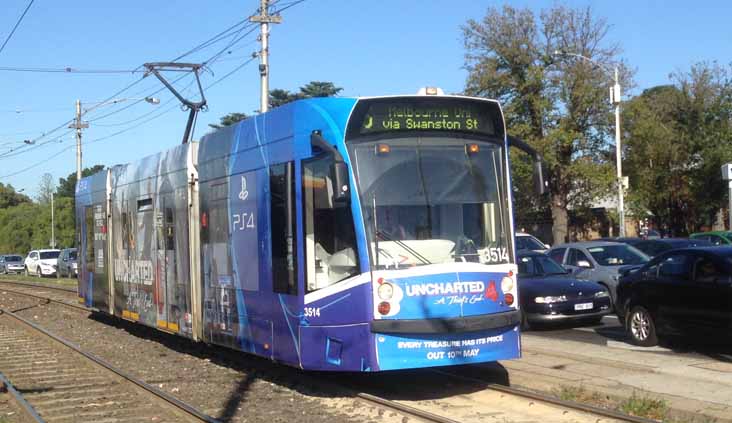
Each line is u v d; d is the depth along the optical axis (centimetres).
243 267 1112
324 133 940
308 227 964
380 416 888
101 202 1808
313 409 939
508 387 991
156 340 1638
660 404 861
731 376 1035
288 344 998
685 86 4919
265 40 2361
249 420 895
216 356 1385
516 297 971
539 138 4472
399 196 927
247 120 1121
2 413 973
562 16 4488
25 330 1909
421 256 922
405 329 891
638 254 1836
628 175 4919
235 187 1139
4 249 8625
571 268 1859
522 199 4731
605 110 4472
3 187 11675
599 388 966
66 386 1143
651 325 1282
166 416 933
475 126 980
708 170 4662
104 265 1777
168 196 1388
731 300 1120
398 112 943
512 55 4516
